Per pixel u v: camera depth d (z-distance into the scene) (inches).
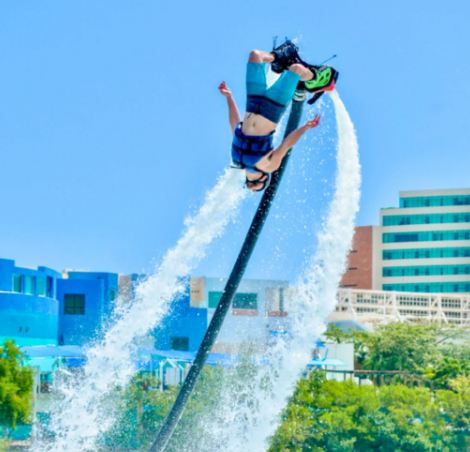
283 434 2893.7
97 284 4503.0
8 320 3993.6
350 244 876.6
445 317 7470.5
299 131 695.7
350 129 840.9
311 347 928.3
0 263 4060.0
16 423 3085.6
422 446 3255.4
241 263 823.7
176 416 833.5
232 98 741.3
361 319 6875.0
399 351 5064.0
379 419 3206.2
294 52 725.3
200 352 829.8
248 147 698.8
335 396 3164.4
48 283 4426.7
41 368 3597.4
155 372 3307.1
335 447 3038.9
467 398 3454.7
